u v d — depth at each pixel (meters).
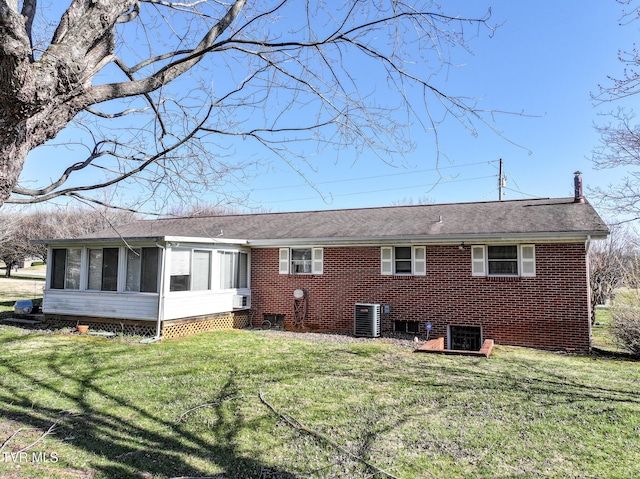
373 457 4.25
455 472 3.96
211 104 3.62
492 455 4.32
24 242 25.50
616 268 15.58
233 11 3.34
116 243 11.69
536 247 11.09
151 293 11.18
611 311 10.65
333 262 13.37
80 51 2.45
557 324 10.77
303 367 8.03
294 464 4.10
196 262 12.24
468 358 9.12
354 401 6.00
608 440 4.71
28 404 5.69
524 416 5.43
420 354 9.48
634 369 8.31
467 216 13.08
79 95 2.59
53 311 12.55
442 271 12.06
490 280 11.50
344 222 14.74
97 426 4.98
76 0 2.50
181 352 9.32
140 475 3.80
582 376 7.61
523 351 10.25
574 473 3.95
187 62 3.19
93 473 3.81
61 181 3.49
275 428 5.00
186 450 4.38
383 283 12.71
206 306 12.45
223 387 6.64
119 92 2.82
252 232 15.20
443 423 5.18
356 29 3.36
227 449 4.43
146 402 5.89
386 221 14.02
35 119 2.40
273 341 10.95
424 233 11.91
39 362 8.16
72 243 12.20
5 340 10.35
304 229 14.51
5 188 2.34
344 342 11.02
